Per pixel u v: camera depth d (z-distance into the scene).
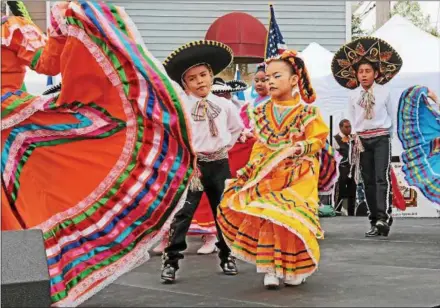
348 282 5.14
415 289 4.85
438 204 7.86
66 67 4.12
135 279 5.46
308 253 4.76
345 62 8.23
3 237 3.83
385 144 8.05
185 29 16.16
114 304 4.54
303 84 5.27
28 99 4.34
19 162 4.31
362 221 10.41
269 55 7.86
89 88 4.17
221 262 5.68
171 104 4.04
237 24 15.16
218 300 4.61
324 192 8.47
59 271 4.06
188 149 4.08
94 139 4.22
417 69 11.54
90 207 4.19
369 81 8.03
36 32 4.56
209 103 5.66
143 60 4.05
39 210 4.25
